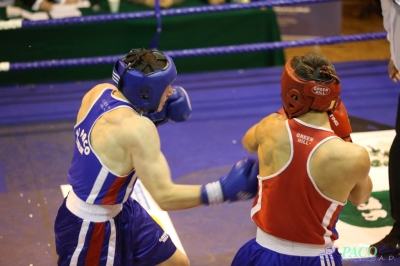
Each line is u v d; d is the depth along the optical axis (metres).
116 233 4.91
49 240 6.69
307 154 4.28
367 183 4.47
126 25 10.73
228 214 7.24
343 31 14.42
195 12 9.64
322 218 4.41
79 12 10.77
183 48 11.26
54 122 9.51
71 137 9.04
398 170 6.10
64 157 8.48
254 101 10.30
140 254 5.23
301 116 4.34
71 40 10.62
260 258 4.58
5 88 10.75
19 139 8.96
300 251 4.50
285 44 10.26
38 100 10.30
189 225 7.02
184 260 5.57
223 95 10.55
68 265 4.91
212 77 11.30
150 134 4.47
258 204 4.63
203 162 8.40
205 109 10.02
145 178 4.47
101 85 4.95
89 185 4.68
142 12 9.48
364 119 9.51
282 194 4.41
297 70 4.15
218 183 4.48
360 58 13.16
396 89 10.62
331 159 4.20
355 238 6.63
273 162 4.45
